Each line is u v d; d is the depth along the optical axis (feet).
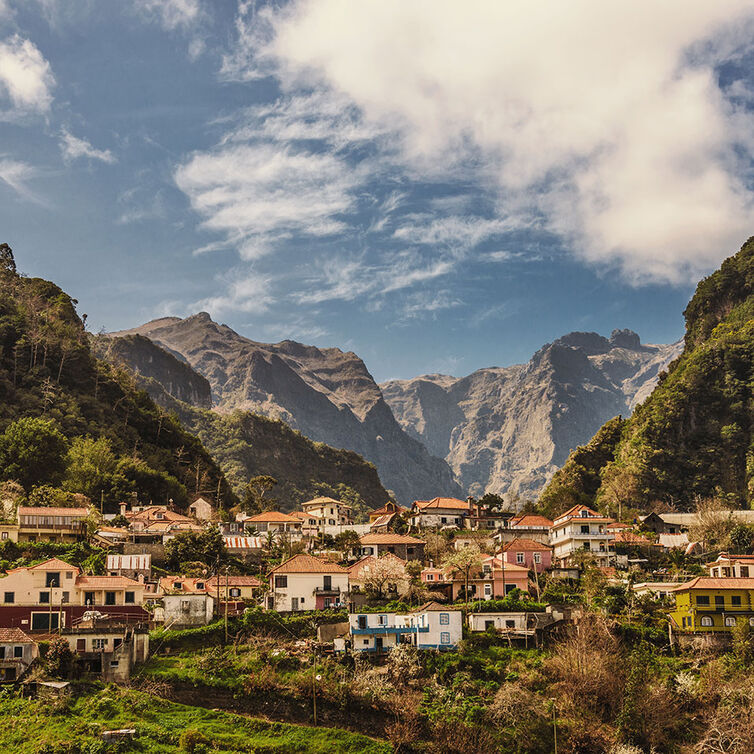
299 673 421.18
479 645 453.58
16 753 346.13
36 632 428.97
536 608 483.10
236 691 402.52
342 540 650.02
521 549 576.61
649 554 633.20
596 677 422.82
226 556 595.06
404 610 484.33
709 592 472.44
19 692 382.42
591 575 533.55
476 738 394.11
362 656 439.22
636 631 465.47
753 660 442.50
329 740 384.68
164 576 549.13
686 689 421.18
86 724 366.22
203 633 445.78
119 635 411.13
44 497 651.66
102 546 592.19
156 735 370.12
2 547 545.44
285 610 490.49
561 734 400.47
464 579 529.04
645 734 400.67
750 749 387.14
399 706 401.08
